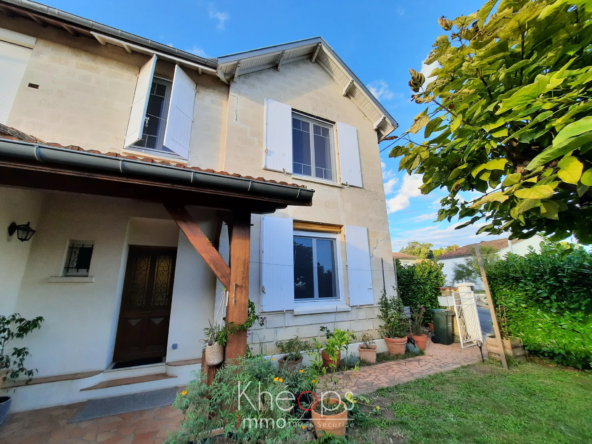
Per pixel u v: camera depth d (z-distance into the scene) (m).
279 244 5.62
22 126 4.45
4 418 3.28
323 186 6.66
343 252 6.58
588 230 2.20
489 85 2.21
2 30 4.61
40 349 3.99
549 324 5.32
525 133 2.01
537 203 1.66
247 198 3.20
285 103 6.70
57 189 2.68
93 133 4.88
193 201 3.18
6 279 3.78
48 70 4.80
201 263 5.05
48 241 4.36
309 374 3.62
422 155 2.88
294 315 5.51
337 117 7.55
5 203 3.70
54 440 2.98
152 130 5.49
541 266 5.53
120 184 2.80
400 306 6.58
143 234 5.19
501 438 2.93
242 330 3.11
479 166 2.31
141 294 5.18
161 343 5.15
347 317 6.12
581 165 1.49
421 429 3.10
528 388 4.16
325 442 2.84
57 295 4.22
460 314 7.18
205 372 3.15
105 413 3.52
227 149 5.65
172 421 3.37
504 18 1.94
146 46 5.26
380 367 5.30
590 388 4.11
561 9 1.79
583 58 1.94
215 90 6.12
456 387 4.25
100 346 4.30
